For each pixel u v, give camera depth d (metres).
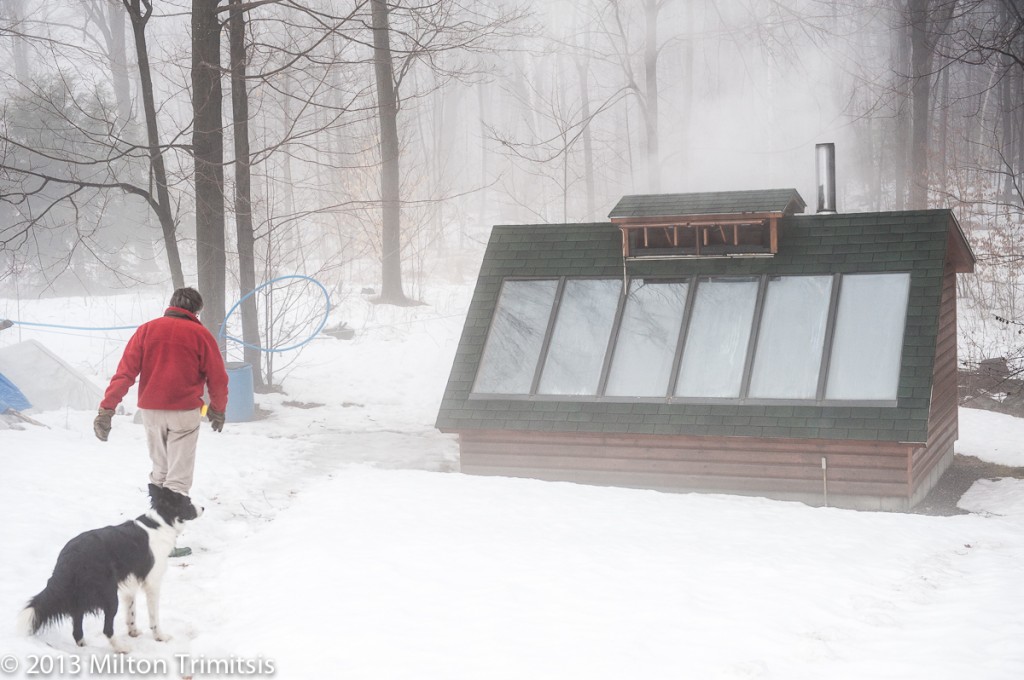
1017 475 12.55
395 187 23.33
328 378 17.70
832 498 10.46
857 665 5.23
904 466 10.16
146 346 7.80
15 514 8.02
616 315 11.89
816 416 10.38
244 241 16.39
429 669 5.17
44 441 11.22
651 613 6.09
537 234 12.88
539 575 6.95
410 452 12.98
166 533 5.73
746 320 11.34
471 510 9.07
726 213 11.24
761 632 5.74
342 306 22.41
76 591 5.18
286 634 5.77
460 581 6.80
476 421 11.48
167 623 6.04
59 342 19.05
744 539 8.17
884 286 11.03
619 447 11.21
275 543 8.05
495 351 11.98
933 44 23.53
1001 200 33.31
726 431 10.59
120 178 33.81
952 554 7.88
